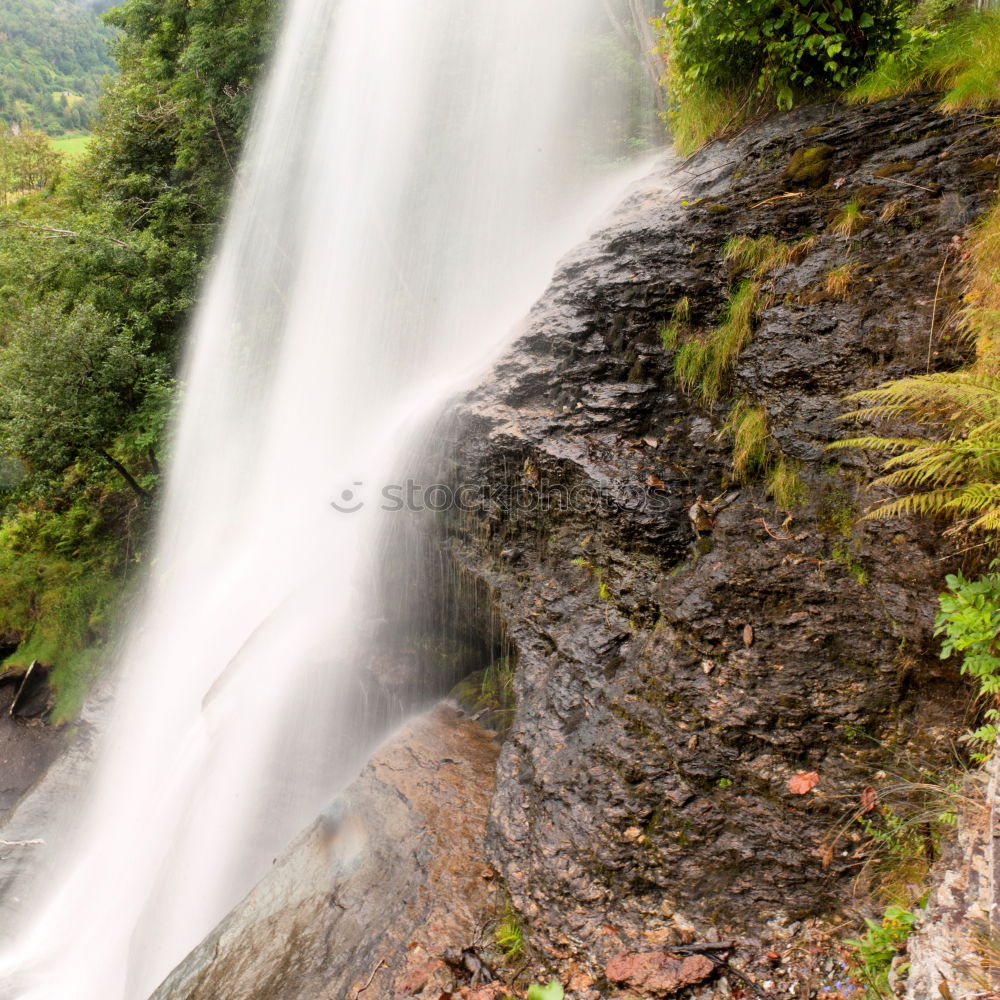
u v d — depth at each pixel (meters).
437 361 8.95
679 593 3.64
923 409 3.23
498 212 9.59
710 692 3.25
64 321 11.41
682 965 2.56
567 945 2.80
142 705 9.41
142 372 11.84
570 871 3.02
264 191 11.78
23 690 11.65
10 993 6.62
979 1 5.82
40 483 11.49
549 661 4.03
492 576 4.72
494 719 4.70
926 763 2.73
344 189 10.48
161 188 14.70
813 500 3.55
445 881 3.33
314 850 3.85
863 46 5.27
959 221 3.74
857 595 3.19
